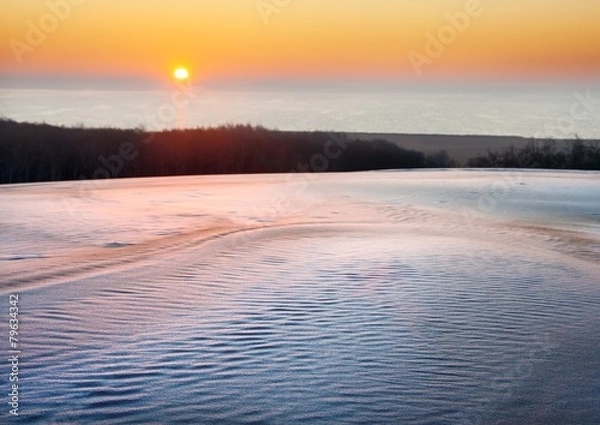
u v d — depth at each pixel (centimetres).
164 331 725
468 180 3441
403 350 674
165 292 922
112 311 811
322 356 651
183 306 841
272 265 1142
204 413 512
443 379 596
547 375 612
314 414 516
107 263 1161
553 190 2945
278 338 706
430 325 768
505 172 4000
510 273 1102
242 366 618
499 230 1795
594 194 2808
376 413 521
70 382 569
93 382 570
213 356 644
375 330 743
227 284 980
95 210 2072
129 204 2284
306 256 1240
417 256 1251
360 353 662
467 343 702
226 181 3416
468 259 1232
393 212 2169
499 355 666
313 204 2362
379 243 1429
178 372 598
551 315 825
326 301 874
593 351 684
